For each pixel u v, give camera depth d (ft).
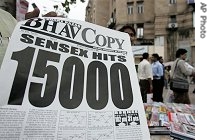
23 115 1.65
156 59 11.76
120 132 1.82
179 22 44.34
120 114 1.88
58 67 1.91
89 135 1.75
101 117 1.83
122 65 2.13
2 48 2.40
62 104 1.78
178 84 8.97
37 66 1.84
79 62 1.99
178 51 9.23
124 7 49.37
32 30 1.95
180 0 43.93
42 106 1.73
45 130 1.66
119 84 2.02
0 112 1.62
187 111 3.51
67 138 1.69
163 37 45.42
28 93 1.73
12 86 1.70
